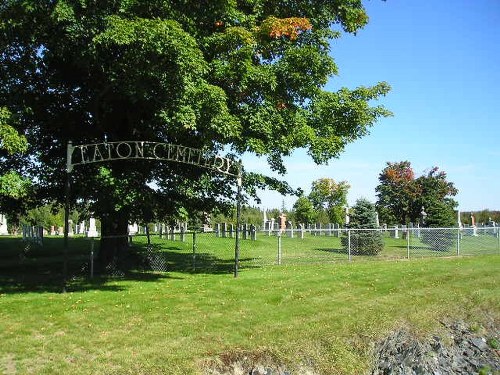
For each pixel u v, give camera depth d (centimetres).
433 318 1198
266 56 1538
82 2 1175
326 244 2891
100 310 1047
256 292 1259
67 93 1698
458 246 2284
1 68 1409
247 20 1473
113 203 1467
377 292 1325
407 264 1833
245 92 1427
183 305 1112
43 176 1691
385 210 4947
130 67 1255
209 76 1357
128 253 1850
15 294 1252
